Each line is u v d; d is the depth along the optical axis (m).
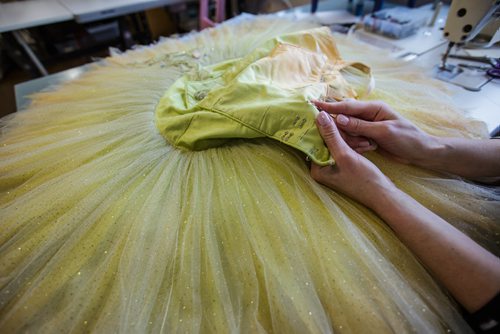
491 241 0.40
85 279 0.35
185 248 0.37
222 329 0.32
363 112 0.47
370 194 0.39
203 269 0.37
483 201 0.43
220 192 0.44
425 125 0.54
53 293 0.34
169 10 2.04
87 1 1.32
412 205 0.38
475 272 0.31
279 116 0.44
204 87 0.63
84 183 0.45
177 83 0.68
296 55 0.59
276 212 0.40
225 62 0.73
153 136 0.56
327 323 0.31
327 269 0.34
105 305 0.33
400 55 0.81
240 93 0.50
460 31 0.63
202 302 0.34
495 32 0.71
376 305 0.32
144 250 0.37
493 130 0.55
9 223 0.40
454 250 0.33
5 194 0.47
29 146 0.54
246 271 0.35
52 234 0.39
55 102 0.68
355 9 1.15
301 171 0.46
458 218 0.41
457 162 0.45
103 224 0.40
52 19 1.15
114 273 0.36
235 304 0.33
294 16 1.10
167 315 0.33
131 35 1.90
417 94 0.62
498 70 0.68
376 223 0.40
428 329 0.30
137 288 0.34
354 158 0.41
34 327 0.32
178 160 0.51
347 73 0.61
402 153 0.46
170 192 0.45
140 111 0.64
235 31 0.97
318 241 0.37
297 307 0.32
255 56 0.62
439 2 0.98
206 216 0.40
